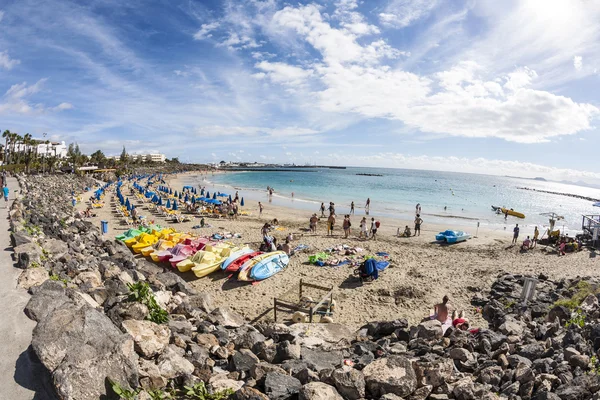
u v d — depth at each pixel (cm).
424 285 1548
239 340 799
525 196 8981
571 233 3234
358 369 682
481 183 15700
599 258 2045
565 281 1510
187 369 608
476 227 3133
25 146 8412
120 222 2877
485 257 2045
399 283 1562
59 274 914
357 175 17388
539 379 621
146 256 1895
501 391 627
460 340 836
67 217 2520
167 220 3050
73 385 445
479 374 687
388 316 1239
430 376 615
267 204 4466
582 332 826
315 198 5341
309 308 1162
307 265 1809
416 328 923
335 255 1975
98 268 1134
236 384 584
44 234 1490
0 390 473
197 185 8362
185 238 2083
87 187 6053
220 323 990
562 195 11512
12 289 772
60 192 4288
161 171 14500
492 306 1240
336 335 994
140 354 588
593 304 1058
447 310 1113
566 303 1139
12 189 3494
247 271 1598
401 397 566
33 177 5441
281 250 1984
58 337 509
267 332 902
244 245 2217
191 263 1662
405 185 9569
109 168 11562
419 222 2623
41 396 467
